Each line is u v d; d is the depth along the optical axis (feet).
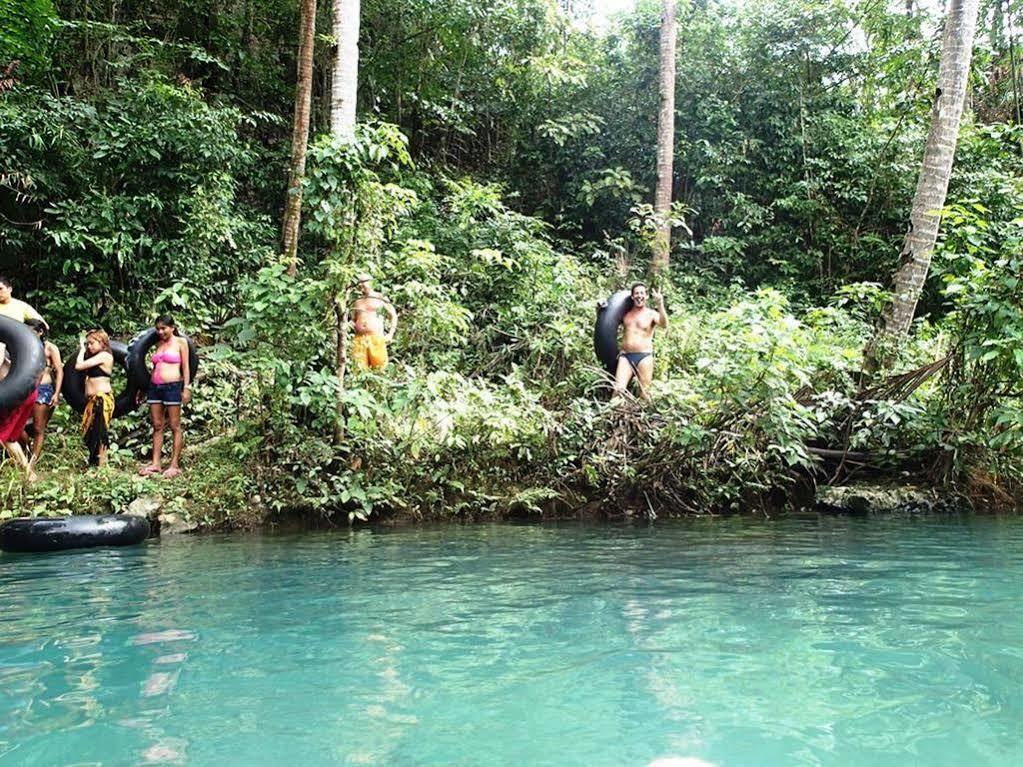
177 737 6.16
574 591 11.85
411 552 16.02
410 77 47.98
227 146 34.73
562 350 31.45
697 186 51.65
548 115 53.52
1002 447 24.26
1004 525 19.88
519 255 36.04
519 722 6.43
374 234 23.27
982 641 8.80
